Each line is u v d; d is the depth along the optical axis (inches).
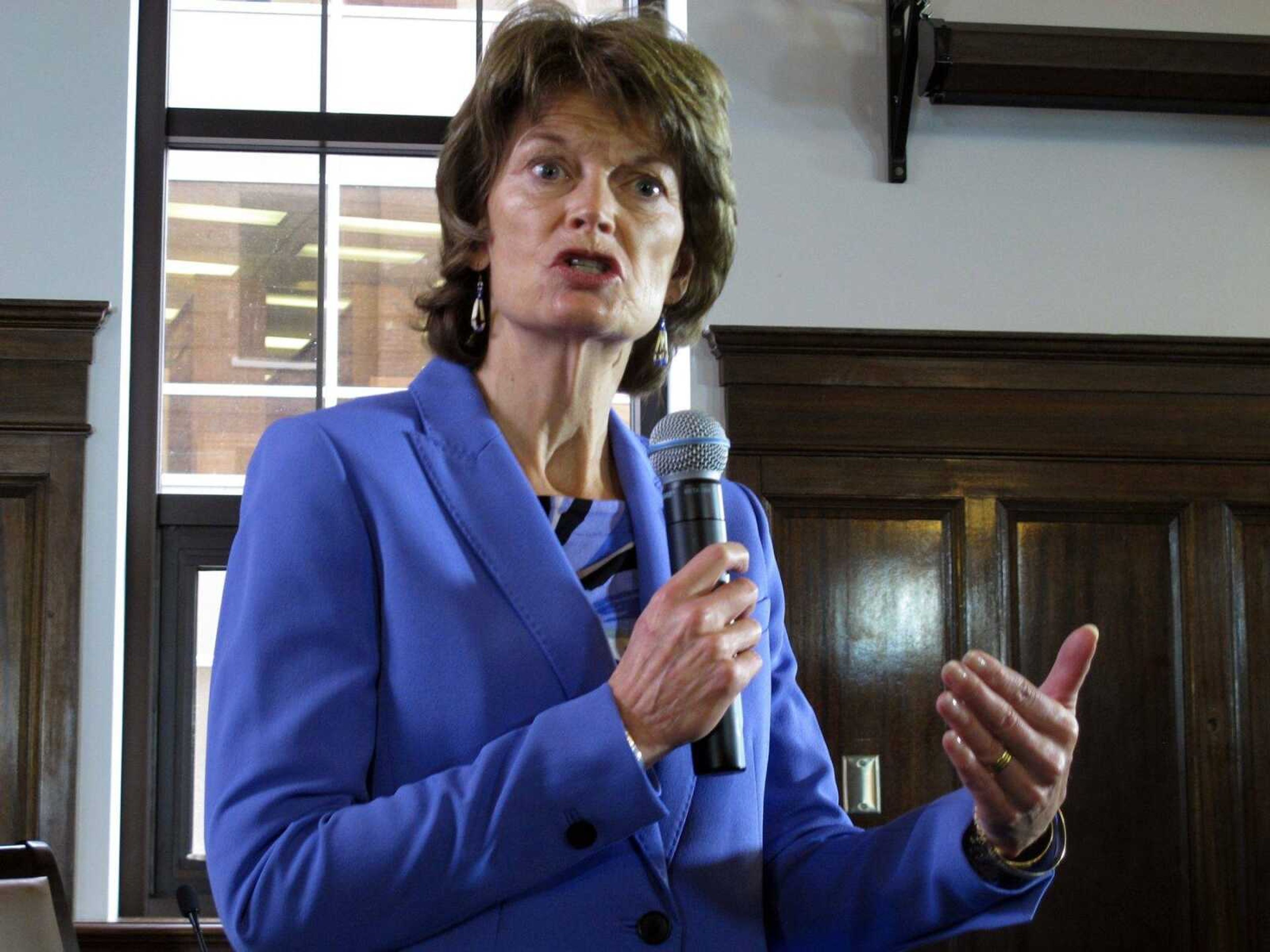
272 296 163.0
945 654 154.8
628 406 161.6
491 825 41.1
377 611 46.0
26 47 155.7
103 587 149.9
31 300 149.9
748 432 154.6
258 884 41.4
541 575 46.3
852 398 155.9
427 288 55.1
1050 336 156.8
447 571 45.9
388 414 49.5
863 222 158.4
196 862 152.9
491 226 52.1
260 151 163.9
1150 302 160.2
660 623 42.3
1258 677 157.9
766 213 157.6
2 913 111.0
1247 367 159.9
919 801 152.6
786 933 51.8
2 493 149.3
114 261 153.7
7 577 148.0
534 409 50.8
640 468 52.2
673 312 57.2
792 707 56.2
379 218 165.2
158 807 153.4
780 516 155.0
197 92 163.6
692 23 159.6
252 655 44.1
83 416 150.5
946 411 156.8
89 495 150.7
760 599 52.5
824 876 51.2
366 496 46.4
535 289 49.3
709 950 45.4
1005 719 42.8
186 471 159.6
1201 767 155.9
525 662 45.3
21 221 153.1
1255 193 162.6
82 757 147.4
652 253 50.6
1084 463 158.2
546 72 50.9
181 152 163.0
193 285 162.1
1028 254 159.8
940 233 158.9
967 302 158.6
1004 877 46.5
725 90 54.1
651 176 51.1
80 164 154.6
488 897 42.0
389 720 45.0
